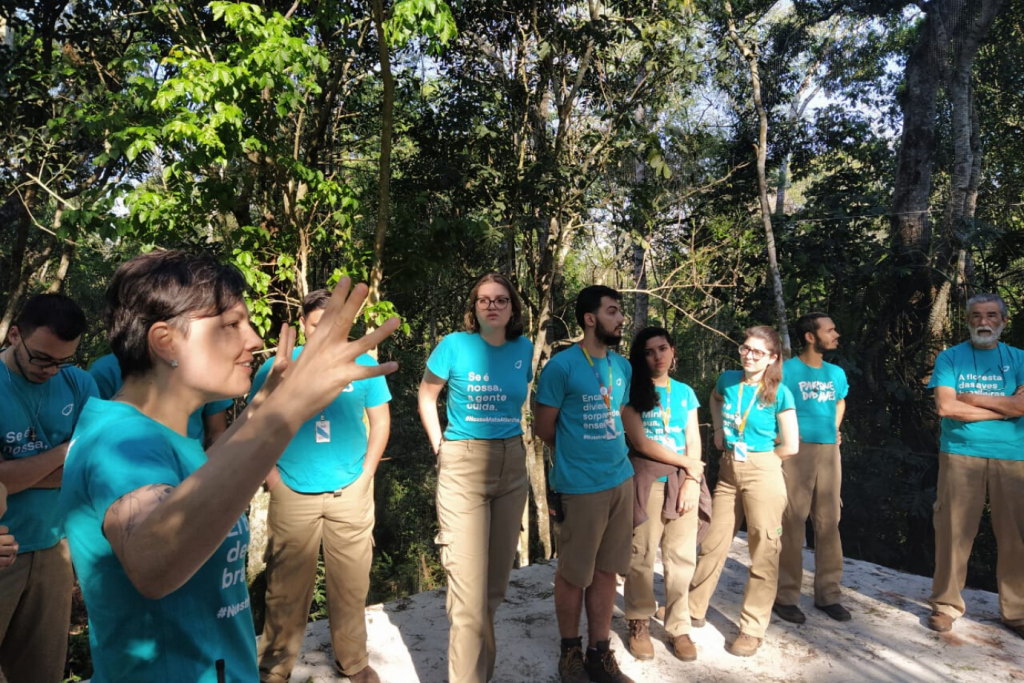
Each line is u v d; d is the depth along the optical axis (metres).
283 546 3.19
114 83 9.62
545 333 11.30
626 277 13.32
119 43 9.79
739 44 11.70
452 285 11.98
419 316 12.67
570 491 3.41
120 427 1.16
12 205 10.37
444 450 3.27
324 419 3.18
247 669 1.30
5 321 10.55
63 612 3.00
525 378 3.41
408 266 9.07
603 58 10.24
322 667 3.58
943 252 12.73
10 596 2.78
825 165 15.80
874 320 13.45
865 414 13.63
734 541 6.07
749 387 4.01
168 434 1.21
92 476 1.11
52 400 2.92
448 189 10.30
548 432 3.50
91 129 7.33
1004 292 13.25
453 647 3.13
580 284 13.49
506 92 10.38
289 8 8.79
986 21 12.65
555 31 9.79
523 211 10.41
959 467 4.34
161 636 1.15
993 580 12.23
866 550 13.58
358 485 3.27
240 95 6.84
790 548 4.46
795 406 4.48
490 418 3.24
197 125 6.72
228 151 6.91
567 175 9.85
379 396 3.35
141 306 1.16
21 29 9.67
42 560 2.88
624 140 10.71
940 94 13.34
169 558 0.95
